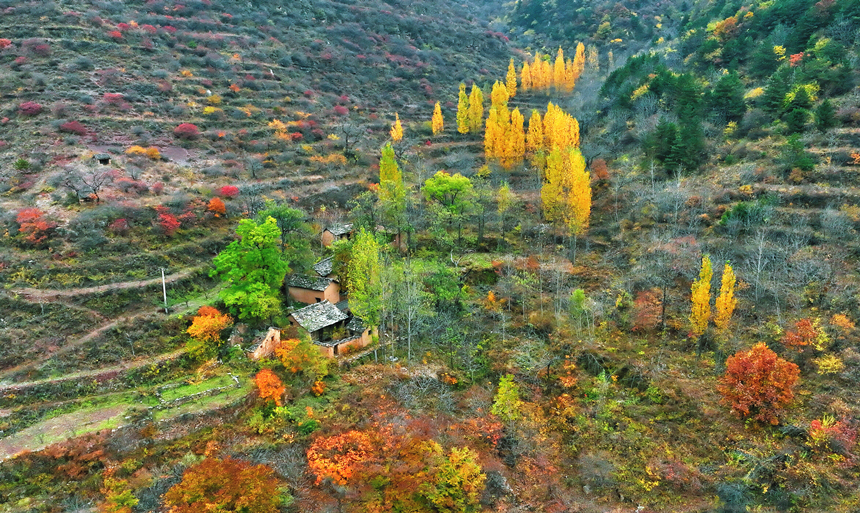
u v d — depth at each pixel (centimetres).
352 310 4609
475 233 6800
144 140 7269
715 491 3391
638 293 5200
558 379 4419
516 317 5238
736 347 4309
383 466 3331
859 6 7588
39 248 4775
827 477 3266
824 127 6228
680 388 4088
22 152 6244
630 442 3788
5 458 3164
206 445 3531
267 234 4659
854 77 6762
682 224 5922
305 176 7700
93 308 4434
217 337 4297
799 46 8112
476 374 4588
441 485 3244
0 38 8156
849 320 4184
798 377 3922
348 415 3900
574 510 3356
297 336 4497
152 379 4022
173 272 5106
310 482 3300
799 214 5338
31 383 3734
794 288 4659
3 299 4222
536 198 7325
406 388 4247
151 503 3014
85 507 3005
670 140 6906
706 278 4197
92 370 3978
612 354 4553
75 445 3269
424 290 5444
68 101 7369
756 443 3575
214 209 5959
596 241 6303
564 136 7562
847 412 3578
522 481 3584
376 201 6906
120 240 5131
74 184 5609
